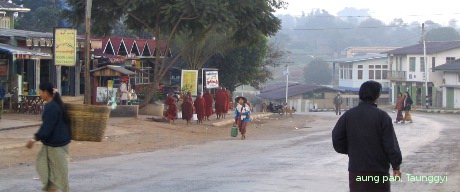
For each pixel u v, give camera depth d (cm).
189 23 3759
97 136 1841
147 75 5112
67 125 1209
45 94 1186
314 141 2778
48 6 6531
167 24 3600
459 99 7781
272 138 2991
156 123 3294
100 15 3659
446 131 3384
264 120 4594
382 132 905
